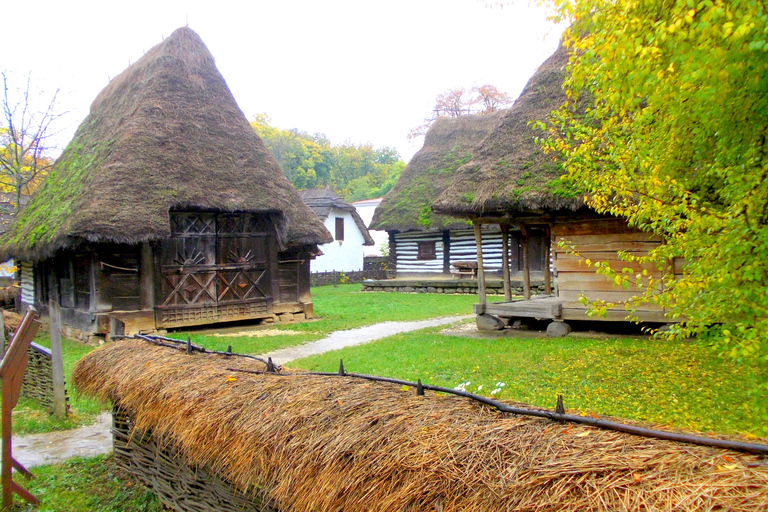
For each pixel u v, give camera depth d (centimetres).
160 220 1159
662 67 358
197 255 1325
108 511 455
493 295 2169
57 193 1449
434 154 2689
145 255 1239
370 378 355
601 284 1034
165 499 449
